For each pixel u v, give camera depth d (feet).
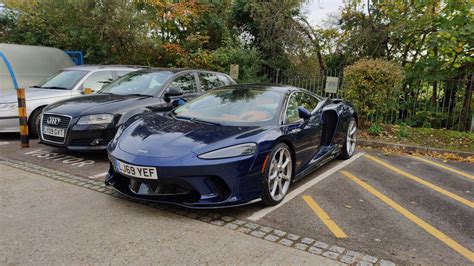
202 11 42.39
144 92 19.38
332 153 17.34
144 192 11.07
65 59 34.17
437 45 28.81
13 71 29.01
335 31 35.88
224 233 10.00
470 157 20.67
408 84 29.68
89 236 9.59
